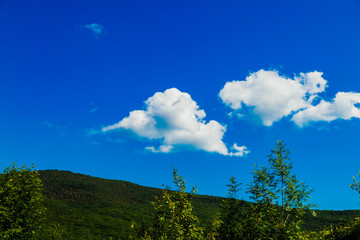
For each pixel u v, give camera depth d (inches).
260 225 618.2
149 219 684.7
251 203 644.7
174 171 705.0
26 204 775.7
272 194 629.0
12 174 811.4
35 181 828.6
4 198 734.5
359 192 823.1
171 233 631.2
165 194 676.7
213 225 672.4
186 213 665.0
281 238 590.2
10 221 714.2
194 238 647.1
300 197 614.5
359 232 761.6
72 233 4072.3
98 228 4808.1
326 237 795.4
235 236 631.2
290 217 616.7
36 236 805.9
